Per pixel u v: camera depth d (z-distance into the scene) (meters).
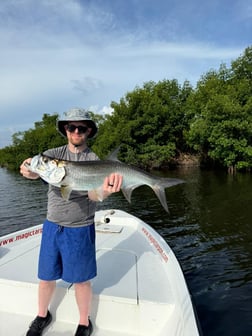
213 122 24.19
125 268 3.22
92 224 2.43
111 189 2.30
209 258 6.39
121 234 4.45
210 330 3.93
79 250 2.30
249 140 23.33
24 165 2.38
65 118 2.45
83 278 2.31
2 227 10.35
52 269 2.37
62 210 2.33
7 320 2.67
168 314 2.40
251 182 17.97
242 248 6.93
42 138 42.56
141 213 11.40
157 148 29.89
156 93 33.34
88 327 2.40
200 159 33.16
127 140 29.28
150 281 2.88
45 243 2.39
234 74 31.73
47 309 2.54
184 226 9.12
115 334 2.46
